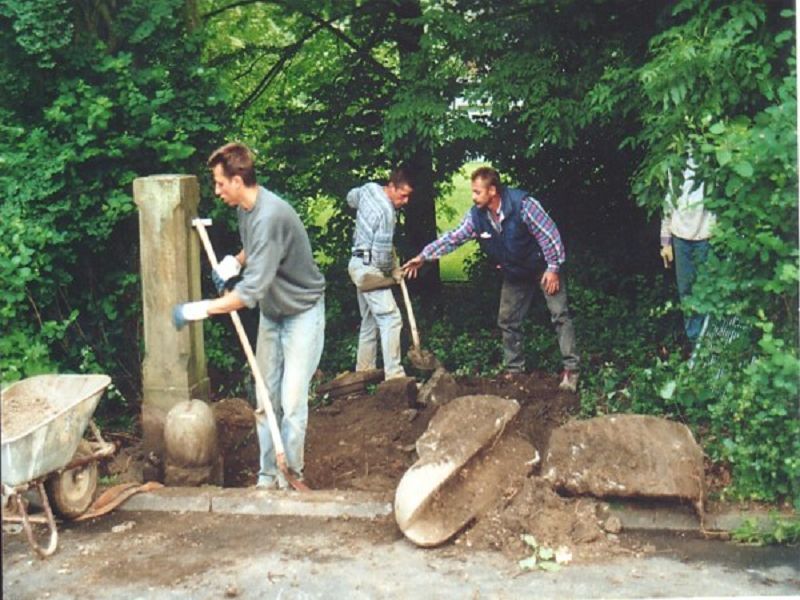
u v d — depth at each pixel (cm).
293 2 1096
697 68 738
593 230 1094
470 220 845
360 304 886
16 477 535
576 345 922
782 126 616
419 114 970
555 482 605
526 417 788
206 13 1116
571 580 538
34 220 802
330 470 735
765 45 757
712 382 679
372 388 869
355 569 556
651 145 830
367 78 1099
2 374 752
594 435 617
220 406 805
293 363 660
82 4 860
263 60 1159
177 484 673
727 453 624
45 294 809
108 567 569
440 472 590
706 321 734
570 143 937
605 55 928
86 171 837
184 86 895
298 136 1084
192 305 623
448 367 953
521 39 976
